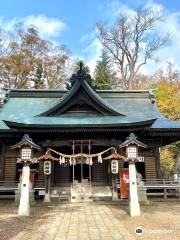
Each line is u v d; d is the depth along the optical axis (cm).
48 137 2314
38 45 4919
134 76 5103
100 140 2327
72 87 2511
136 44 5244
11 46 4656
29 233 1006
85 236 952
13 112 2734
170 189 2369
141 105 2978
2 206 1845
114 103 2994
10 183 2353
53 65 5100
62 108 2481
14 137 2348
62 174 2445
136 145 1500
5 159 2448
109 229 1066
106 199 2159
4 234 990
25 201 1467
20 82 4662
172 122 2522
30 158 1514
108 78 5200
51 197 2194
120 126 2177
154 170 2448
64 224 1184
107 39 5362
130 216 1384
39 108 2841
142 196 1931
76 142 2294
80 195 2072
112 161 2116
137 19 5262
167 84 4316
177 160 4012
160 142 2512
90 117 2470
